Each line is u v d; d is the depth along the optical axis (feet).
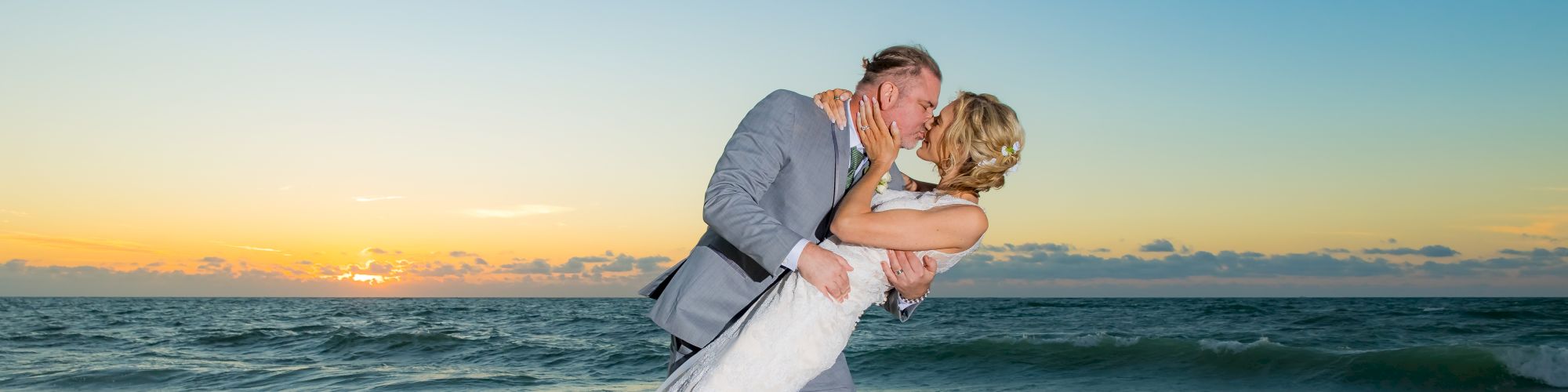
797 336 8.29
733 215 7.72
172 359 53.78
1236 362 41.57
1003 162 8.46
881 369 44.42
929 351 49.14
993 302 216.95
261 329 90.58
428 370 46.09
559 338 73.10
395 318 129.39
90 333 82.94
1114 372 41.06
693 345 8.69
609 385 38.78
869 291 8.58
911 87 8.30
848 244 8.58
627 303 271.49
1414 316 92.58
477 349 60.34
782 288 8.54
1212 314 107.96
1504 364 36.76
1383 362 38.65
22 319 123.24
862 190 8.22
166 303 308.19
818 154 8.29
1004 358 46.26
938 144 8.73
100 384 38.75
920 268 8.48
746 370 8.23
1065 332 77.20
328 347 62.49
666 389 8.66
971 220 8.27
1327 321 84.89
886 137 8.22
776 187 8.35
